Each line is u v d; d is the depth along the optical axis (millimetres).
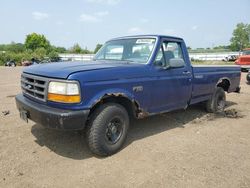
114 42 5445
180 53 5438
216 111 6734
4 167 3582
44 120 3633
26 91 4266
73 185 3197
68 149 4227
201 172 3551
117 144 4109
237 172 3568
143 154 4105
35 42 99750
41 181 3271
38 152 4086
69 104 3514
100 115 3818
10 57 56562
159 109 4867
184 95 5406
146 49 4828
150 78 4523
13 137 4660
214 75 6332
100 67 3928
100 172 3520
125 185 3213
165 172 3537
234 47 77438
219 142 4695
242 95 9914
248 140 4824
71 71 3611
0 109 6715
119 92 3984
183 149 4332
